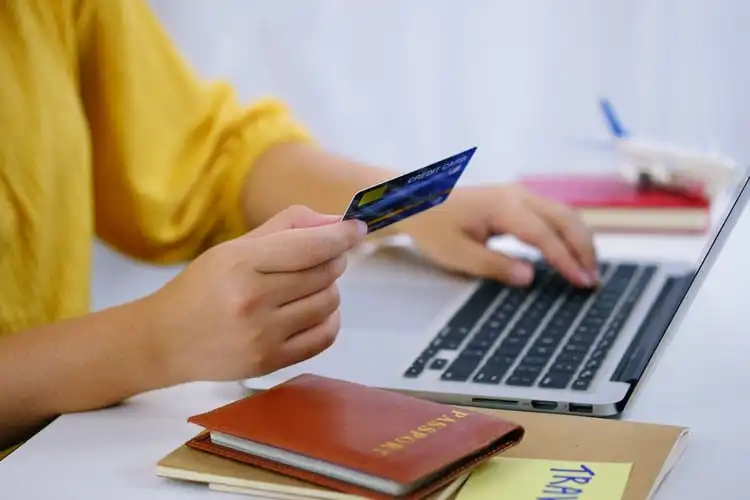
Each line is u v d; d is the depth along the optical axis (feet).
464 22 4.76
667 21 4.60
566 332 2.60
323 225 2.39
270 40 4.86
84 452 2.06
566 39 4.70
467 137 4.88
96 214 3.88
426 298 2.93
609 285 3.01
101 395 2.27
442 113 4.87
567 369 2.35
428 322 2.72
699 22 4.58
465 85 4.83
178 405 2.30
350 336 2.62
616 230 3.76
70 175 3.39
